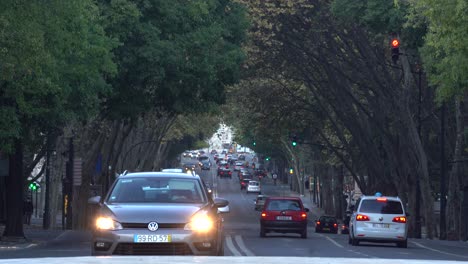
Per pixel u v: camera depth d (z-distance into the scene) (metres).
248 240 46.44
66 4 36.12
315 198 145.25
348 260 6.31
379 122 66.88
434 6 33.69
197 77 52.50
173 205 20.56
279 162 194.00
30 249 37.56
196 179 22.06
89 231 59.75
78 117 43.38
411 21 42.03
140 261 6.04
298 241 46.84
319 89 69.81
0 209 65.81
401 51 56.03
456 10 32.66
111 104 52.78
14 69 33.94
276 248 37.91
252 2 57.66
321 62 63.22
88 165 66.25
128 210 19.95
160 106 56.88
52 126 42.94
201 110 55.28
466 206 65.12
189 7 51.31
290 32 61.38
